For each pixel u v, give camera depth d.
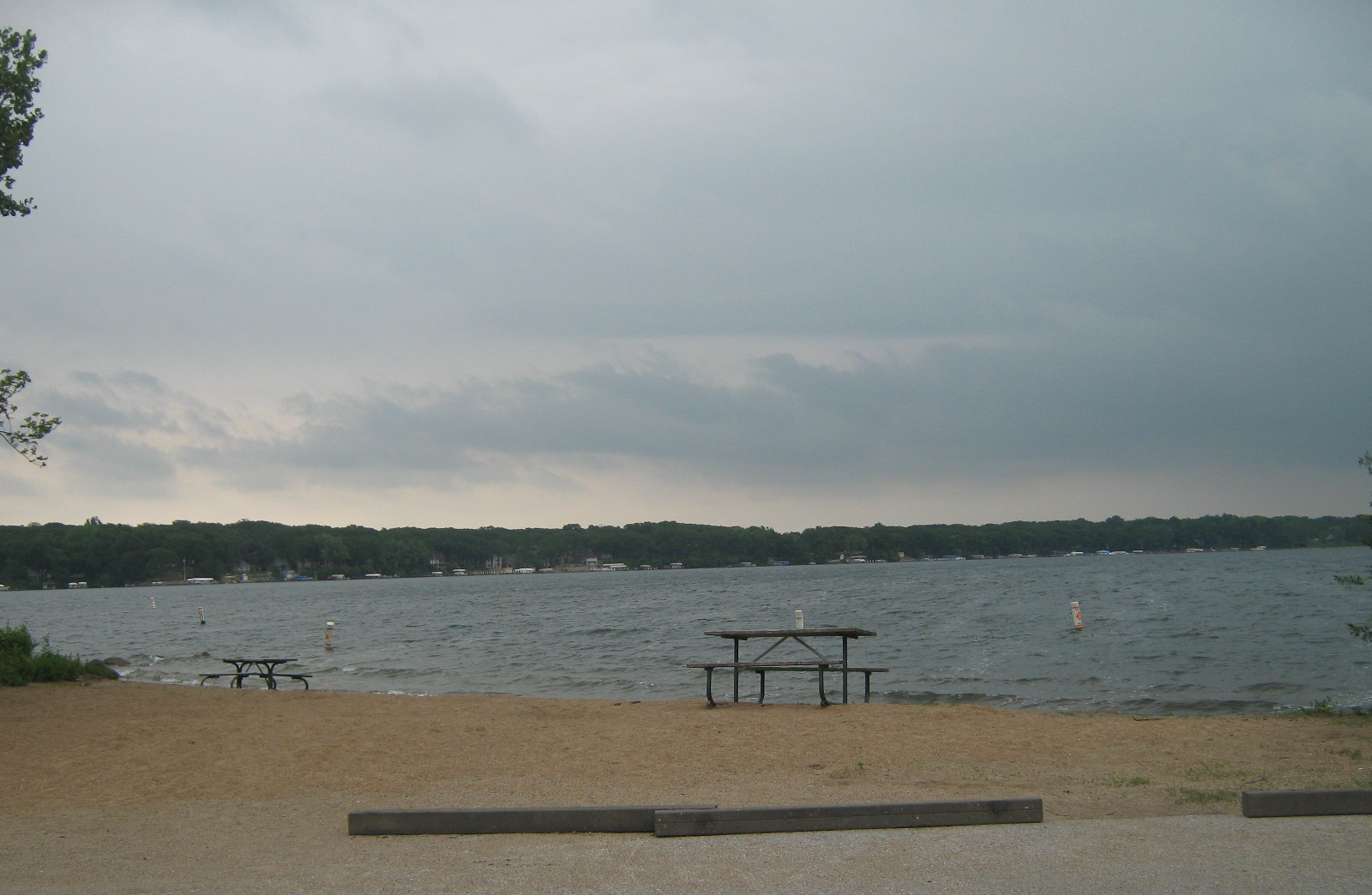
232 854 7.09
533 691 22.73
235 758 11.32
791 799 8.84
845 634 16.53
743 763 10.88
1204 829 7.01
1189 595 58.09
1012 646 30.55
